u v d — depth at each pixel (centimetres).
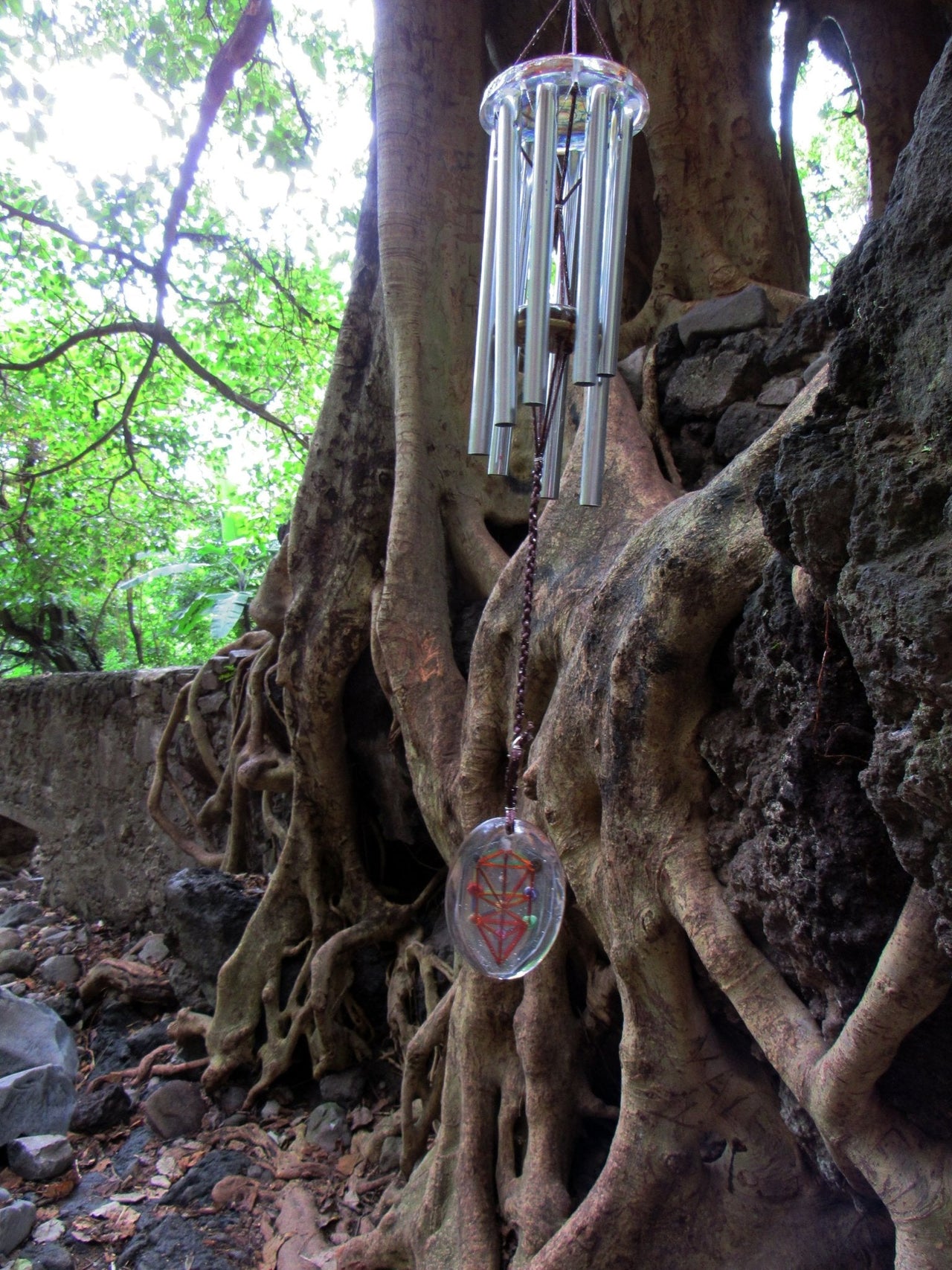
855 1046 165
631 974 234
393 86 411
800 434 152
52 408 1052
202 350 1019
